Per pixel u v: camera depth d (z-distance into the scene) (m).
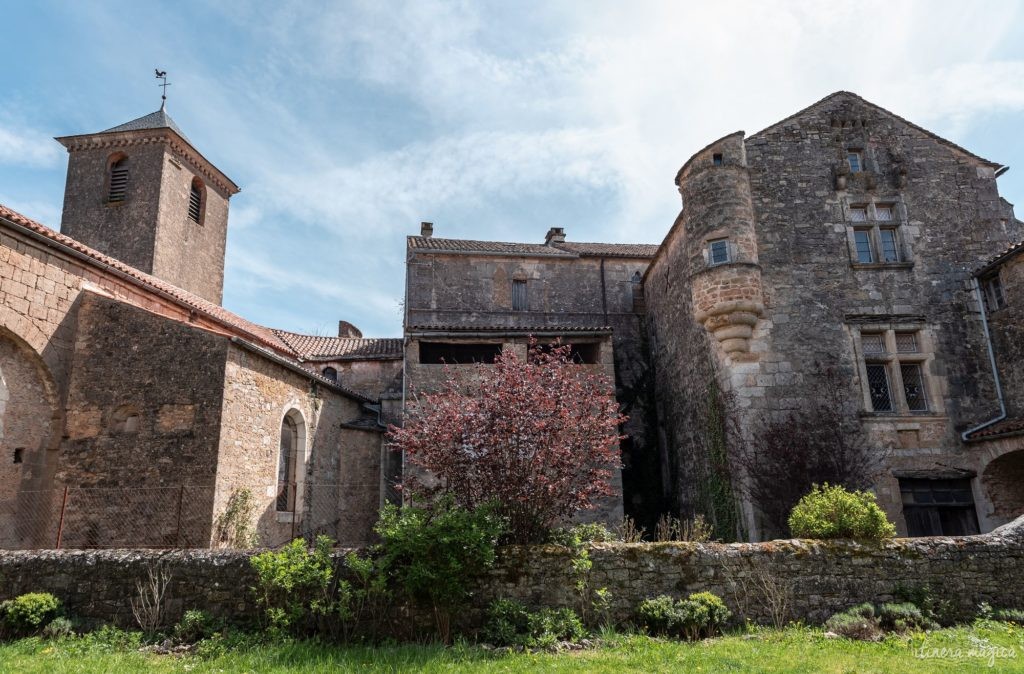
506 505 10.12
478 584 9.13
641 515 22.00
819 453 15.40
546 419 10.36
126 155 28.45
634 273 26.38
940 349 16.69
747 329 16.41
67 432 14.14
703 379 17.77
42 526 13.47
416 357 19.33
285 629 8.76
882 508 15.37
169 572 9.20
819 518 10.23
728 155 17.59
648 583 9.31
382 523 9.52
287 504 17.09
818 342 16.52
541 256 25.69
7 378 13.35
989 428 15.65
